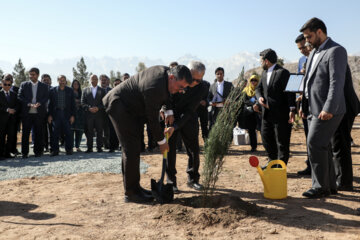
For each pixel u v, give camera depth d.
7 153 8.13
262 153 8.15
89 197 4.42
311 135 4.20
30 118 8.08
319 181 4.25
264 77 5.78
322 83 4.09
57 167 6.59
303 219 3.47
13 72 47.81
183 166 6.62
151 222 3.45
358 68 40.12
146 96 3.75
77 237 3.07
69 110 8.52
